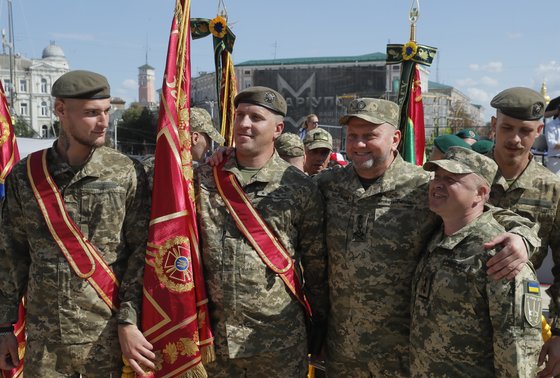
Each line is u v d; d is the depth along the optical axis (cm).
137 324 275
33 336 276
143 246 285
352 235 293
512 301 229
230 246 289
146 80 10425
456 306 245
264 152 302
